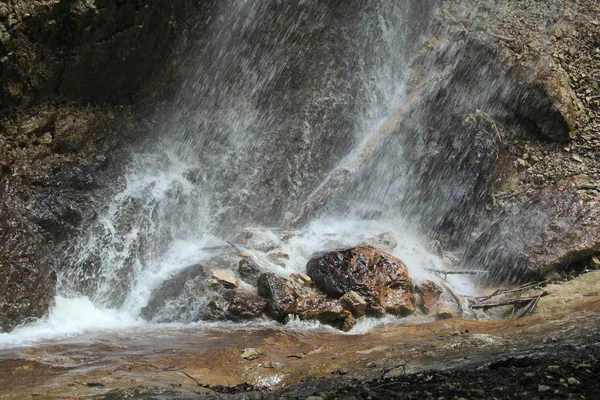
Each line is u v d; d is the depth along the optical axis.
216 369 5.57
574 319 6.51
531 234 9.48
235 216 10.81
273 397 4.38
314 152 11.88
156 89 9.97
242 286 8.07
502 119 12.11
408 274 8.60
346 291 7.95
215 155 10.87
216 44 10.48
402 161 11.70
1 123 8.13
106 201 8.92
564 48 13.23
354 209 11.35
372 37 12.75
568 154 11.75
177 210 9.88
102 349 6.12
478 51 12.56
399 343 6.35
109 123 9.40
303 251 9.51
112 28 8.73
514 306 8.40
